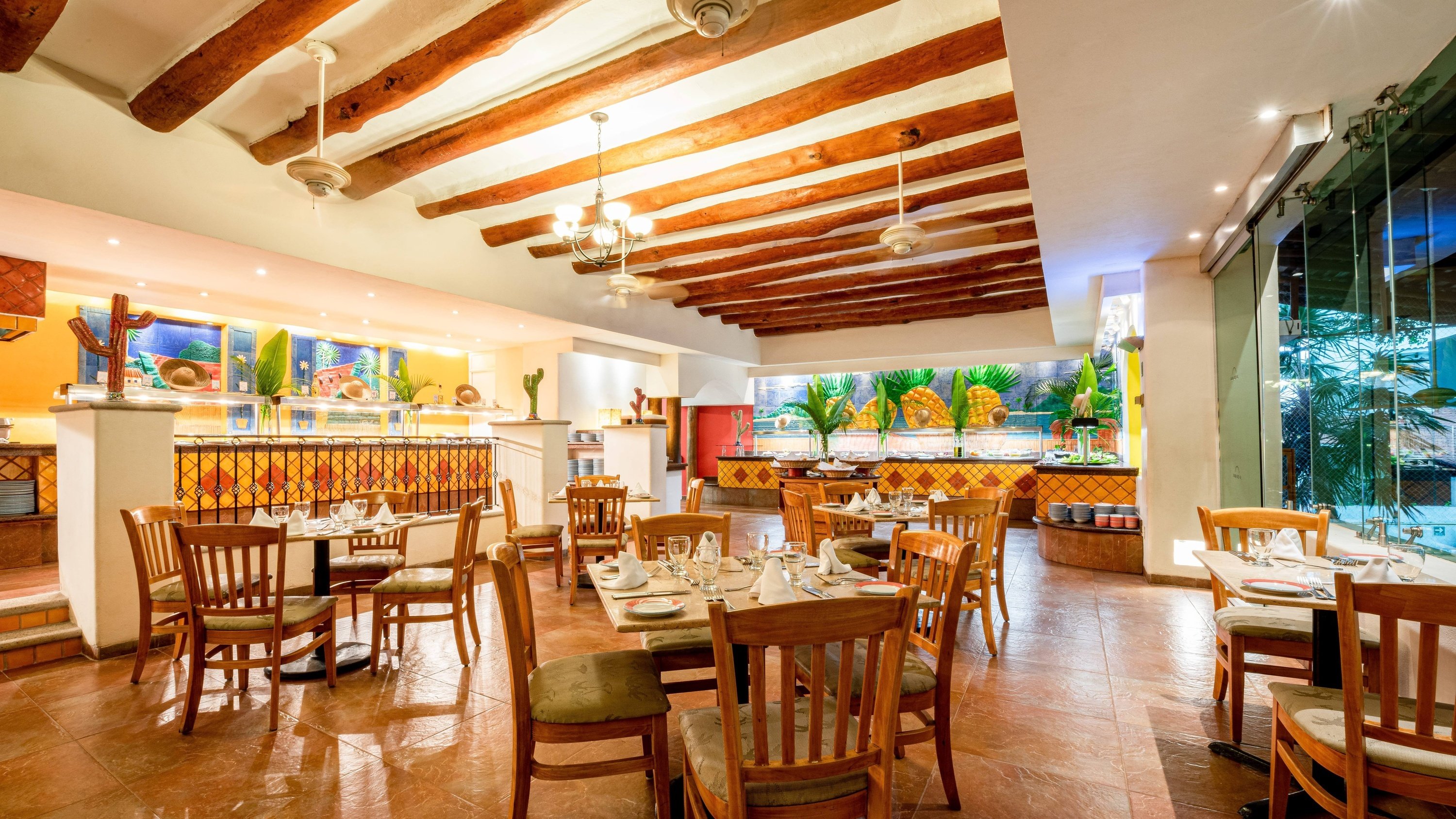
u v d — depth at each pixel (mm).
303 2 3076
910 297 9133
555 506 6699
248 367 8008
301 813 2154
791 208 5609
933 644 2322
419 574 3725
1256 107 3033
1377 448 3176
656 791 1975
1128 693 3166
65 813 2154
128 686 3258
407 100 3756
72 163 3822
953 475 9578
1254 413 5059
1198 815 2135
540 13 3137
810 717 1489
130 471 3791
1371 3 2285
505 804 2207
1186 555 5484
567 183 5070
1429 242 2838
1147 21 2396
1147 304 5664
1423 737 1507
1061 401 10406
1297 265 4469
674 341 9500
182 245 4629
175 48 3635
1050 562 6516
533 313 7148
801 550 2977
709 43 3307
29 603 3766
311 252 5043
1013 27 2436
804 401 12469
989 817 2127
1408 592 1528
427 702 3049
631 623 1952
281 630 2805
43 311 5070
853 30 3520
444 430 9984
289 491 7488
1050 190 4062
